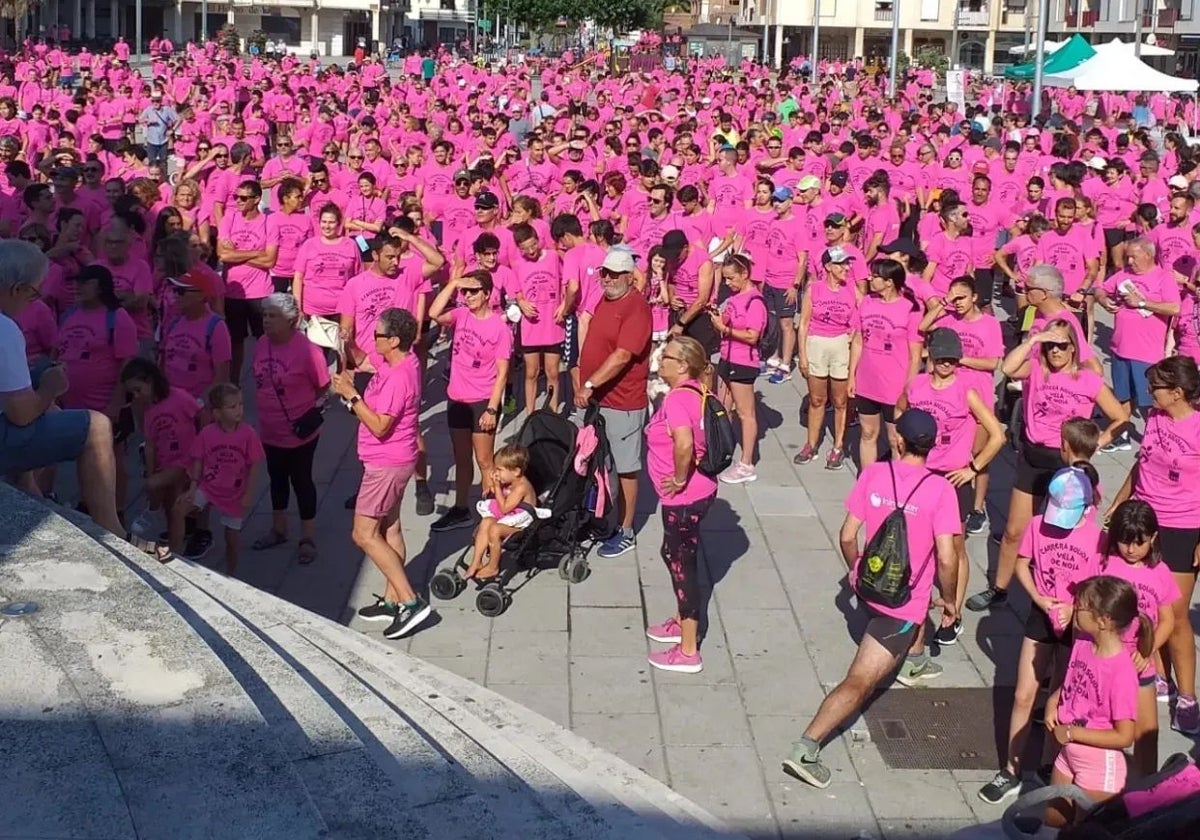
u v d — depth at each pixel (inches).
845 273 437.1
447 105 1213.7
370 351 428.1
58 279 446.6
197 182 628.1
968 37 3225.9
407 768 181.0
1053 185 640.4
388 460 312.7
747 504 417.1
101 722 165.2
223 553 365.4
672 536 298.8
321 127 1050.7
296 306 354.0
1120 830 150.8
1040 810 192.9
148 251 524.4
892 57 1644.9
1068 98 1574.8
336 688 206.7
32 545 215.0
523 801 191.2
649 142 900.6
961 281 363.9
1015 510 334.3
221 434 335.0
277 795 155.2
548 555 360.2
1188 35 2342.5
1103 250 539.8
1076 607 227.1
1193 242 543.5
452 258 544.4
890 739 277.0
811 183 576.1
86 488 257.6
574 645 317.7
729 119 1023.0
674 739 275.0
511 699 288.5
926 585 261.1
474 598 344.2
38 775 155.5
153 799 152.9
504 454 340.5
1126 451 472.1
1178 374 280.7
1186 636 276.5
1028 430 329.4
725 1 4239.7
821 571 364.2
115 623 189.0
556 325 467.8
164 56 2194.9
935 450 330.3
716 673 304.0
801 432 495.5
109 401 363.9
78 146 882.8
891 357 392.2
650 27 2910.9
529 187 717.9
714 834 218.2
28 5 2657.5
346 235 489.4
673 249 468.8
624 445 369.1
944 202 547.5
